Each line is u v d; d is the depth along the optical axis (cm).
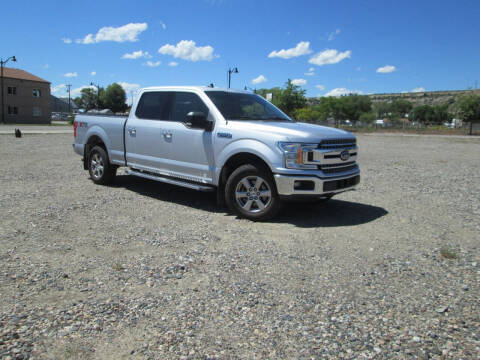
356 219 558
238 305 297
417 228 519
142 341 248
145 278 342
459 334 263
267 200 532
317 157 505
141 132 685
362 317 283
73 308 286
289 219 552
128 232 475
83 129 822
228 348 243
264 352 239
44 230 472
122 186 781
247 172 533
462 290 332
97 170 791
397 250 430
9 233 456
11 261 372
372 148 1958
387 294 322
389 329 268
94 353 235
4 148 1459
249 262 386
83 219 527
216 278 346
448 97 17062
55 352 234
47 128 3659
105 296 307
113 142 746
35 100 6406
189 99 629
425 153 1684
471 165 1252
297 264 384
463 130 4031
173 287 326
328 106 9238
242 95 652
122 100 9188
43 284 325
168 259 389
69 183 795
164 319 275
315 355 237
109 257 391
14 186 739
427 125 5272
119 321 270
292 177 497
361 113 9606
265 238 464
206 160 585
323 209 616
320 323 274
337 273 364
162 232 479
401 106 12812
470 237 483
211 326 267
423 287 337
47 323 265
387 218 567
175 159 632
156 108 678
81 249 411
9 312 277
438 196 736
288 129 520
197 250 416
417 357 236
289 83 4434
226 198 555
